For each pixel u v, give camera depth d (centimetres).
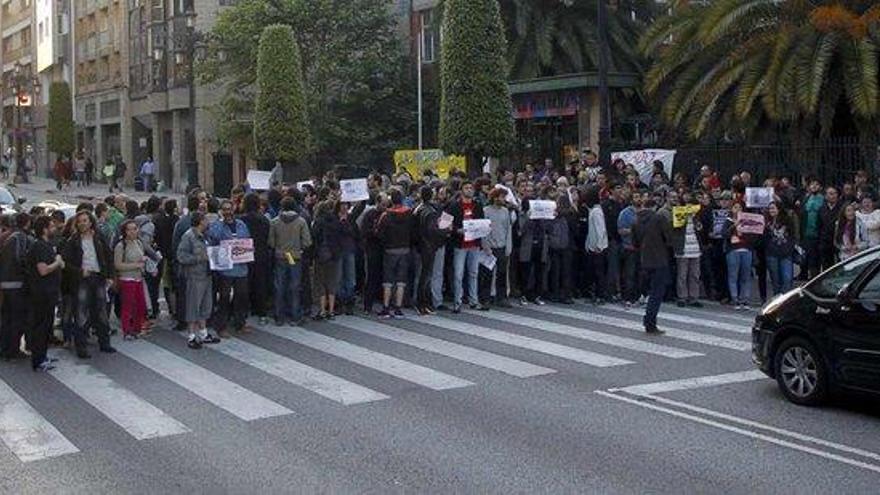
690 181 2292
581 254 1720
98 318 1278
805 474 738
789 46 2138
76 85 6462
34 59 7400
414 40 3997
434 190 1658
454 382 1077
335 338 1370
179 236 1448
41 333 1174
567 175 2283
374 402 991
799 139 2209
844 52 2106
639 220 1639
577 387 1045
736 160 2267
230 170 3212
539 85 3044
